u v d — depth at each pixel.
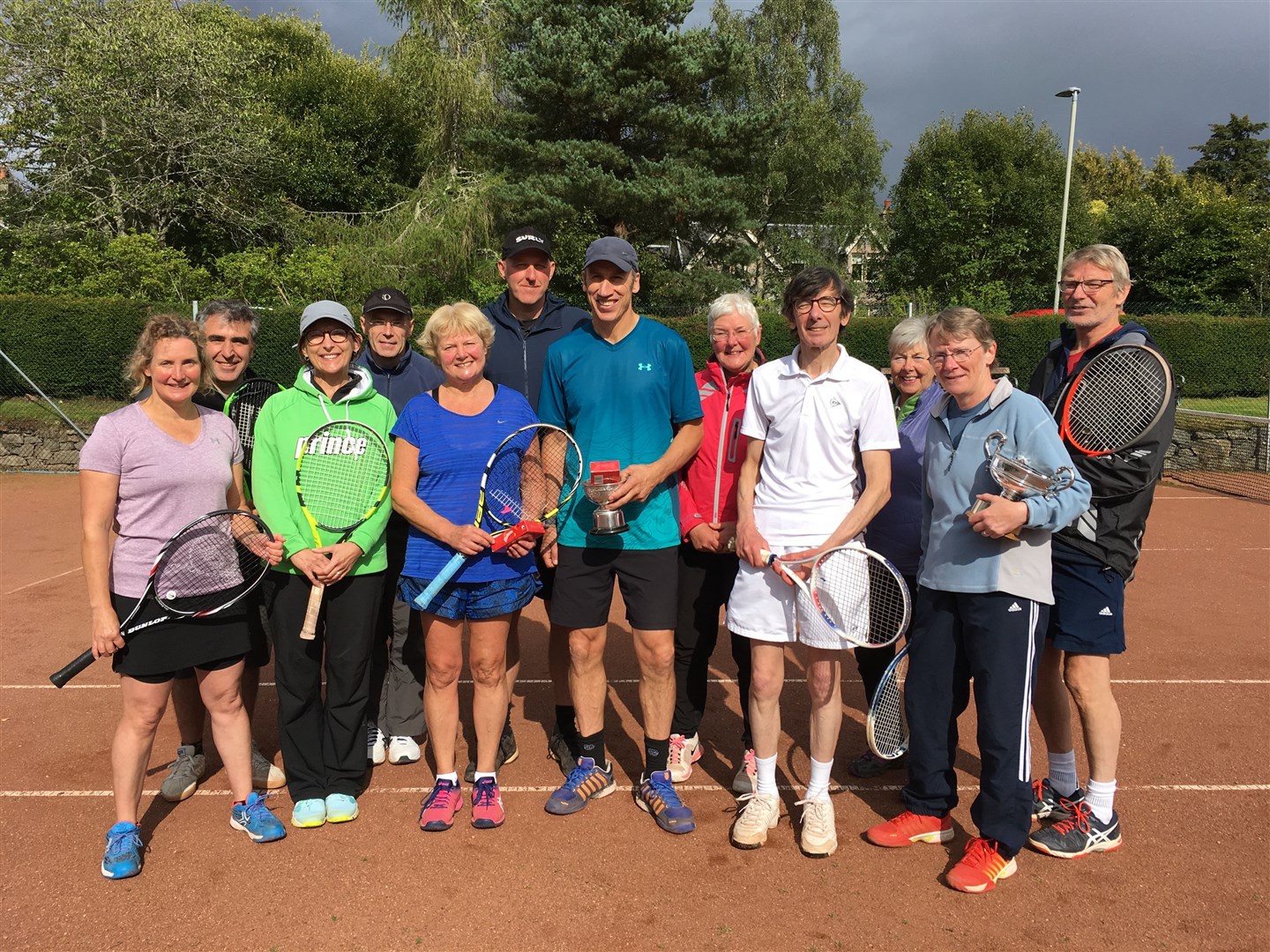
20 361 14.45
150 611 3.10
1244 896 3.04
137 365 3.20
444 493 3.47
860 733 4.54
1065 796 3.48
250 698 3.91
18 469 13.33
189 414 3.27
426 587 3.41
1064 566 3.20
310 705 3.57
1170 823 3.53
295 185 27.06
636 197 20.38
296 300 18.95
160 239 21.17
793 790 3.90
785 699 5.02
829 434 3.25
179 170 22.41
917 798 3.43
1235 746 4.26
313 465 3.48
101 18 21.62
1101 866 3.23
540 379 4.24
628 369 3.51
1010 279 28.91
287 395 3.60
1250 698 4.89
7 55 21.33
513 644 3.95
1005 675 3.05
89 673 5.36
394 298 4.17
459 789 3.65
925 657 3.31
